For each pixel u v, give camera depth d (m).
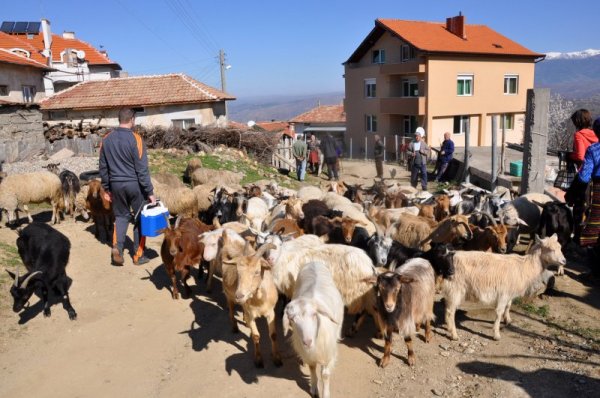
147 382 5.81
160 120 26.61
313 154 23.75
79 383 5.79
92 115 26.50
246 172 19.98
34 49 33.41
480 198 10.32
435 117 32.44
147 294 8.04
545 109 11.16
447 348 6.39
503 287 6.43
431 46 31.53
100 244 10.02
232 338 6.75
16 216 10.34
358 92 37.88
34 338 6.69
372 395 5.52
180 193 11.09
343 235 8.16
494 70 33.94
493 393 5.37
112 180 8.47
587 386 5.35
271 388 5.64
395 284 5.61
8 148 15.77
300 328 4.89
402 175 23.09
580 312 7.09
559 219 8.55
